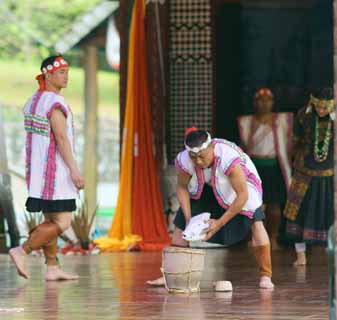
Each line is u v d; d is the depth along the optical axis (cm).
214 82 2480
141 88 2348
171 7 2477
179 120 2492
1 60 4722
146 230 2309
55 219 1581
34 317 1173
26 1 4834
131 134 2330
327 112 1852
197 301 1321
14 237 2320
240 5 2845
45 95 1562
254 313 1201
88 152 3422
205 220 1374
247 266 1870
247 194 1380
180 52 2489
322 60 2875
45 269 1791
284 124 2395
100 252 2205
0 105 2372
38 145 1558
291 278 1648
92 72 3494
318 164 1866
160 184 2406
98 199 4156
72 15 4850
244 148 2412
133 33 2339
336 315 931
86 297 1369
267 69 2872
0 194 2308
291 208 1895
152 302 1310
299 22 2883
